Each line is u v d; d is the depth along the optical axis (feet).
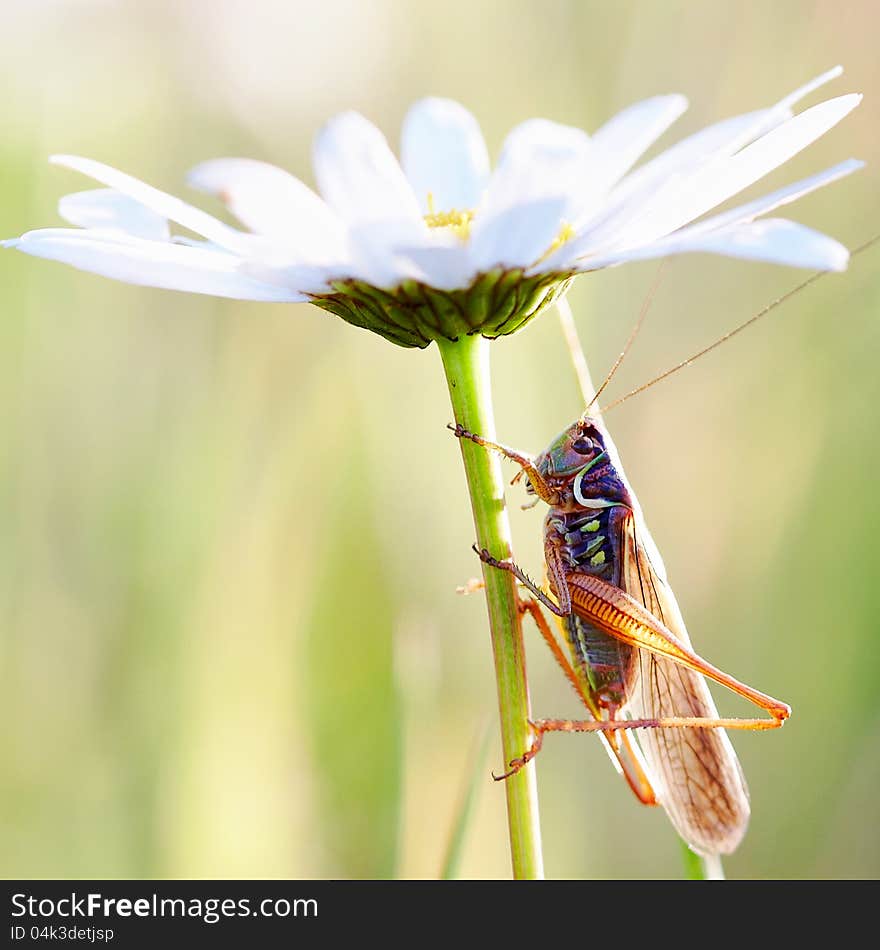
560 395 0.96
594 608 0.84
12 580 0.93
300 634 0.93
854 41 0.98
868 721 0.94
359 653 0.94
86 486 0.94
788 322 0.98
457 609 0.96
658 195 0.78
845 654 0.95
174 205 0.78
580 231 0.77
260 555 0.93
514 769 0.78
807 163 0.99
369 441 0.96
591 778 0.95
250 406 0.95
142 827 0.91
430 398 0.97
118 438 0.95
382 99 0.99
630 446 0.98
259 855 0.90
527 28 0.99
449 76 0.99
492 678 0.95
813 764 0.94
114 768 0.92
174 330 0.96
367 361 0.97
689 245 0.75
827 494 0.96
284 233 0.76
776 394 0.98
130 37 0.99
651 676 0.85
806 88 0.77
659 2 0.99
